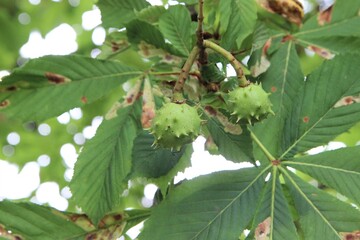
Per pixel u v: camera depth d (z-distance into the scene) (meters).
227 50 0.80
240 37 0.82
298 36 0.87
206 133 0.79
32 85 0.74
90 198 0.77
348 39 0.87
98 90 0.77
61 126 1.75
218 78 0.79
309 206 0.77
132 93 0.79
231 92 0.75
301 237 0.88
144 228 0.76
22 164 1.78
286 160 0.79
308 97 0.80
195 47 0.76
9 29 1.72
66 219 0.79
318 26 0.88
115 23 0.90
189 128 0.72
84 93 0.76
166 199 0.77
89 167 0.77
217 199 0.77
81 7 1.71
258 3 0.86
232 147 0.78
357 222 0.76
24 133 1.76
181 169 0.83
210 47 0.76
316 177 0.78
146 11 0.84
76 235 0.79
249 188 0.78
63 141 1.76
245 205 0.77
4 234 0.77
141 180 0.86
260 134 0.81
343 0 0.87
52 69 0.75
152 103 0.79
